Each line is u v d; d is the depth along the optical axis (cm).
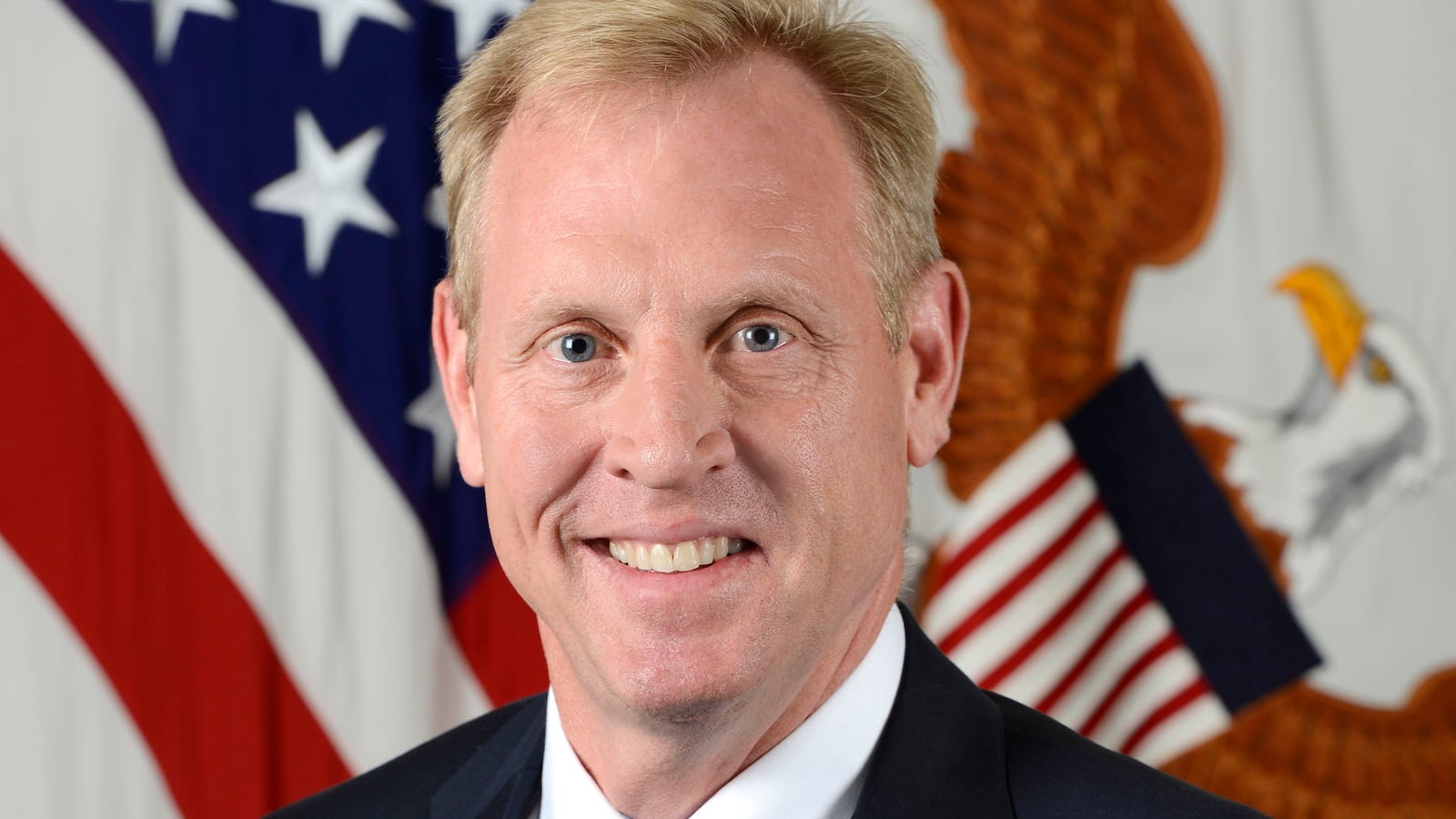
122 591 195
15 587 192
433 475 209
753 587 78
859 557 80
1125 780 83
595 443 79
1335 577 228
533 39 81
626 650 79
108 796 193
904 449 86
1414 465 230
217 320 201
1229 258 231
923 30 229
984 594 224
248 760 198
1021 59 229
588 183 77
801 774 84
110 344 197
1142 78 231
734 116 77
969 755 86
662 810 85
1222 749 225
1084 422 227
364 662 203
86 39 201
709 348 77
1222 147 232
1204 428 228
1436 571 228
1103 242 229
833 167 80
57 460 194
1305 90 234
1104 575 226
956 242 228
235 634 198
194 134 202
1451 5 236
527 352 80
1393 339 230
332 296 205
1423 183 233
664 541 78
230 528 199
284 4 208
